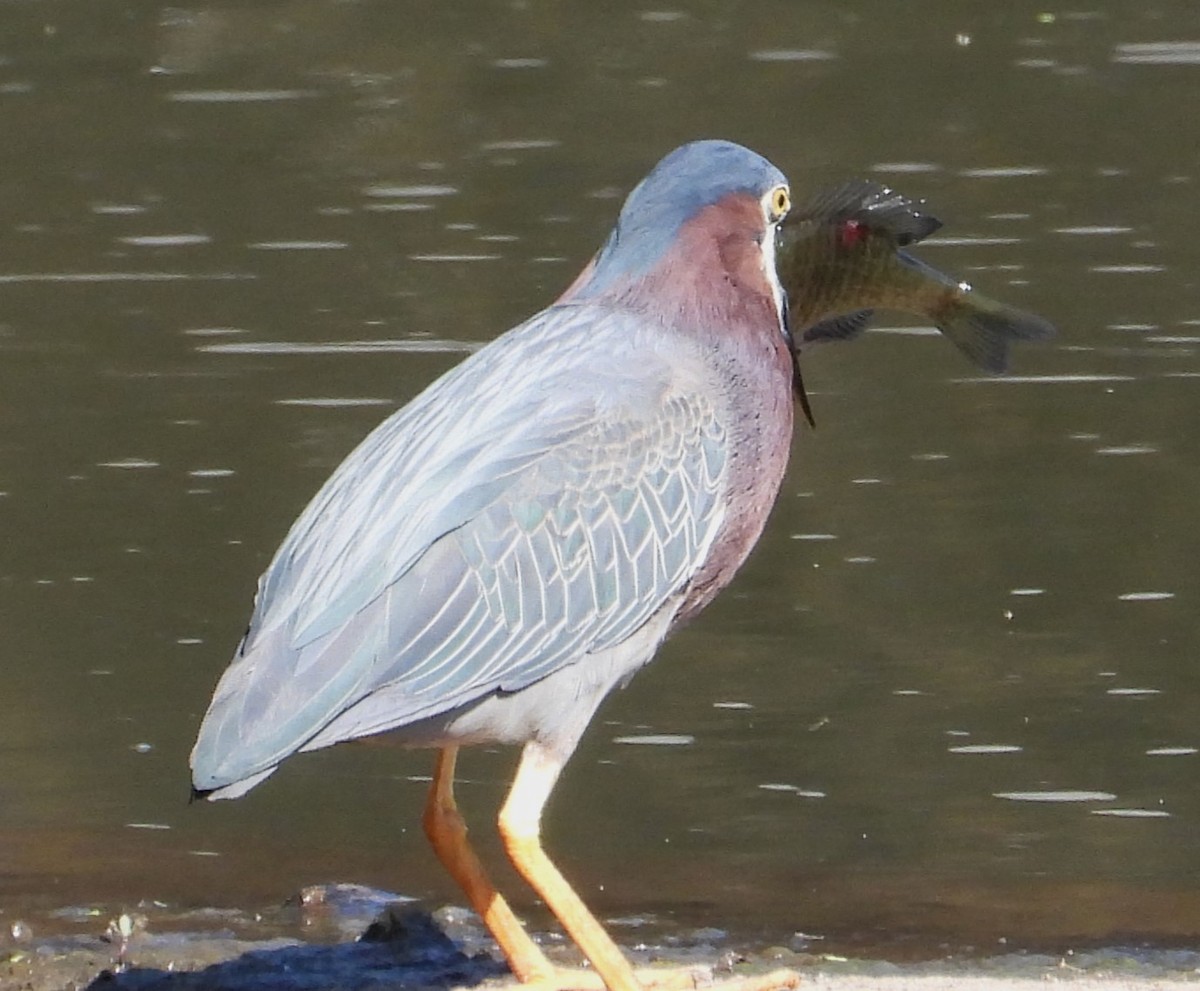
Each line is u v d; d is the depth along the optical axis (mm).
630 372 9148
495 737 8883
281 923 10188
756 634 13203
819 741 11945
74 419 16609
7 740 11984
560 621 8781
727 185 9656
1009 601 13523
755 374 9562
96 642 13117
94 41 29031
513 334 9438
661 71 27578
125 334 18688
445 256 20969
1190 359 17516
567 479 8828
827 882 10578
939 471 15555
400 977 9398
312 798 11664
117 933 9945
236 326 18859
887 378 17203
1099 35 28438
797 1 29938
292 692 8242
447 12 29672
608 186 23453
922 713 12266
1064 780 11555
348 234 21797
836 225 10375
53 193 23422
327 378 17531
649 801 11383
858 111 25875
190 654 13000
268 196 23234
